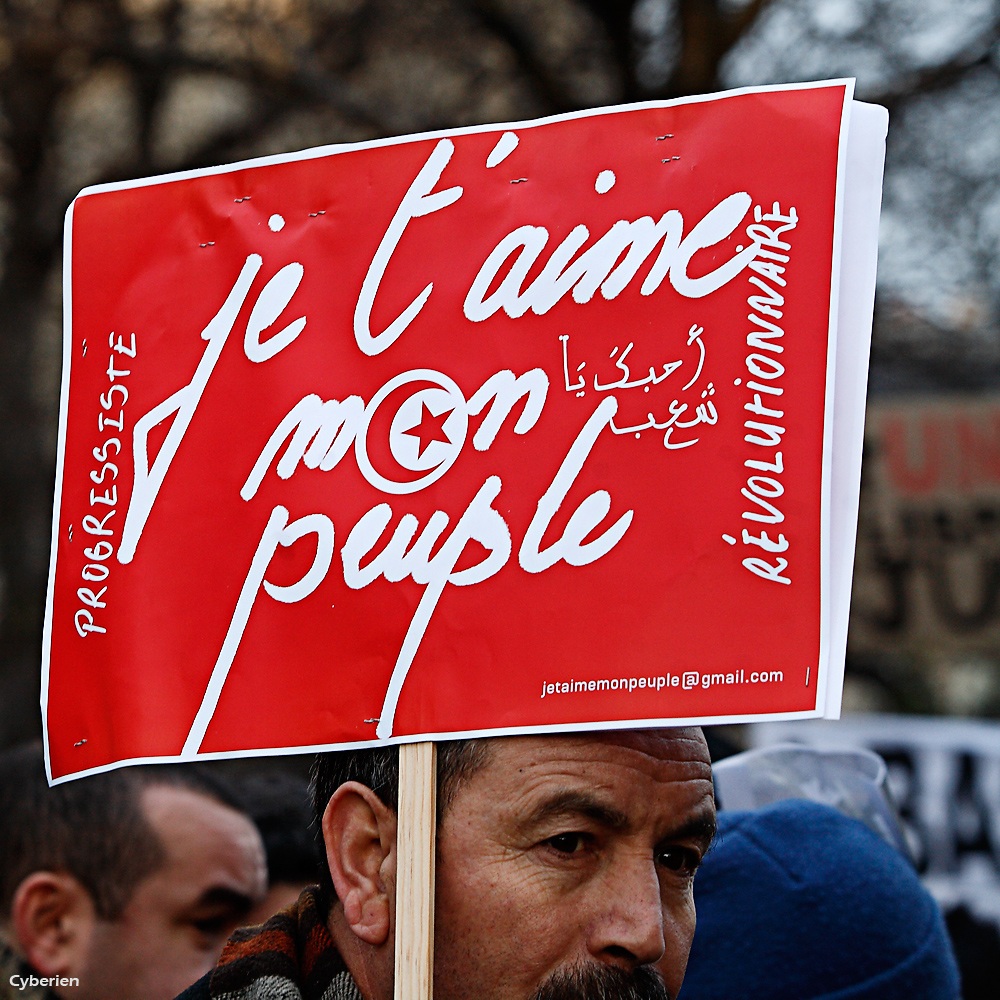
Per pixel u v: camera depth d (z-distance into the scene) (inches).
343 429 66.0
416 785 60.7
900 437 312.8
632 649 60.1
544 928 58.9
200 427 68.4
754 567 59.6
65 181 355.6
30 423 339.6
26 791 101.3
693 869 64.3
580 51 319.3
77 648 68.6
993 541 306.0
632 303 63.2
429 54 329.4
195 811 101.6
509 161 66.3
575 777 59.7
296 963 66.4
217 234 70.0
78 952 98.8
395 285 66.6
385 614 63.5
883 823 92.8
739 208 62.6
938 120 286.5
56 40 321.1
